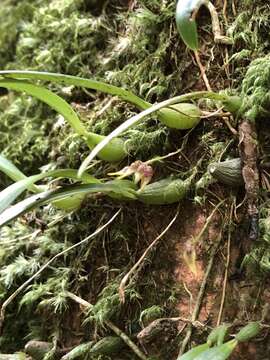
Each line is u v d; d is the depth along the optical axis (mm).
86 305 176
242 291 155
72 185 159
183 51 182
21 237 201
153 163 177
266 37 167
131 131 177
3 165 165
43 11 237
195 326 156
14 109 235
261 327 146
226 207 161
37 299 192
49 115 225
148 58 190
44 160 220
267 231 148
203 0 166
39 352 178
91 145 170
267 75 155
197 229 166
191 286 163
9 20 267
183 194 167
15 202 210
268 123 159
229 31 172
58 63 224
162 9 188
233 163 154
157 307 165
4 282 196
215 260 161
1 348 198
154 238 174
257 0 169
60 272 188
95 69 214
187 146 174
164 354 162
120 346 169
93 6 224
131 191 165
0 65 268
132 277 172
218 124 168
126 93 159
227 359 153
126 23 204
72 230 191
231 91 166
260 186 155
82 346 170
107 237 183
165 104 147
